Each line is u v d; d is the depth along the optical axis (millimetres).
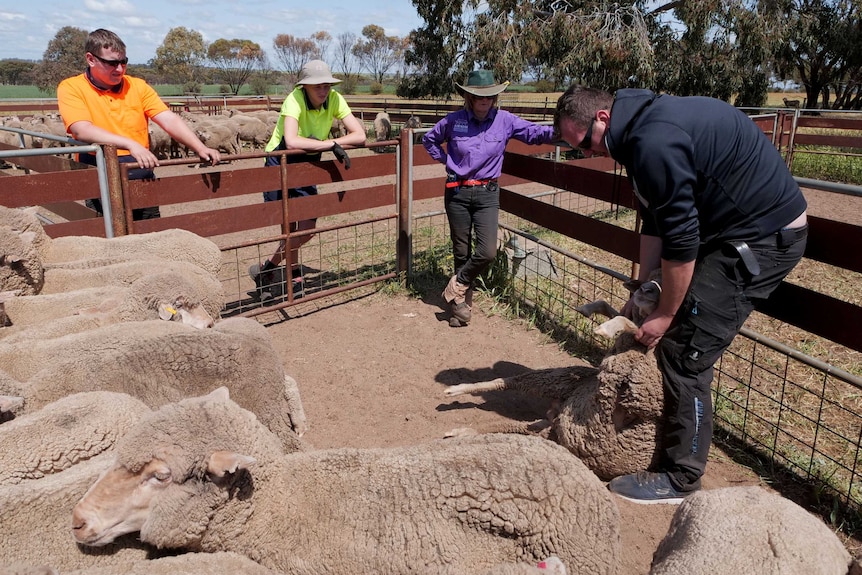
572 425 3793
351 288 6883
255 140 21375
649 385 3469
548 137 5926
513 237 7418
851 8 27984
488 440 2896
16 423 3031
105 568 2418
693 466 3566
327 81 6176
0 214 4945
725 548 2262
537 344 5879
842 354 5578
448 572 2541
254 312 6238
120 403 3279
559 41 20078
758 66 22375
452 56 23469
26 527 2605
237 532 2668
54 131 18531
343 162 6449
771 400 4742
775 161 3170
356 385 5152
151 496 2562
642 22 19578
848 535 3453
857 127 14438
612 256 8492
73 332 4211
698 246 3080
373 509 2670
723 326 3311
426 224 9969
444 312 6641
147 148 6098
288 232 6367
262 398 3957
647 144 2961
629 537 3391
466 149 5789
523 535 2600
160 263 5055
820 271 8102
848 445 4203
